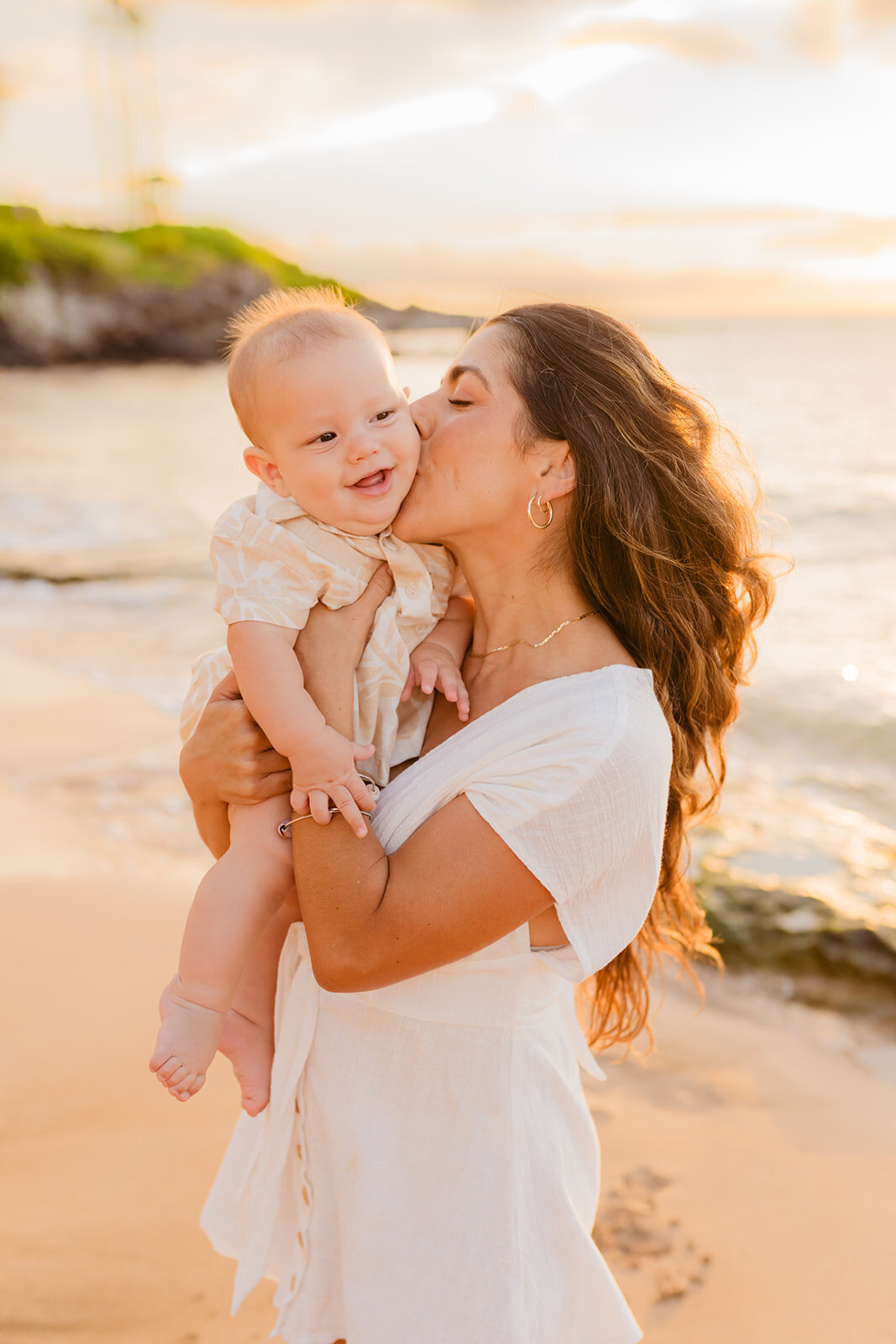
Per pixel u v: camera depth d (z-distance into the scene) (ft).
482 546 5.56
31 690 23.29
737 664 6.30
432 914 4.79
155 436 82.99
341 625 5.43
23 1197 9.07
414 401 5.74
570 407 5.27
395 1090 5.18
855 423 71.31
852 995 12.08
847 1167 9.50
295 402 5.29
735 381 110.93
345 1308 5.22
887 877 14.06
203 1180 9.30
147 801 17.72
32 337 219.00
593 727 4.86
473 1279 5.02
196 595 33.27
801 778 18.10
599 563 5.40
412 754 5.60
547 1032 5.41
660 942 7.41
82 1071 10.69
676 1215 8.93
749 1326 7.80
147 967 12.51
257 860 5.35
